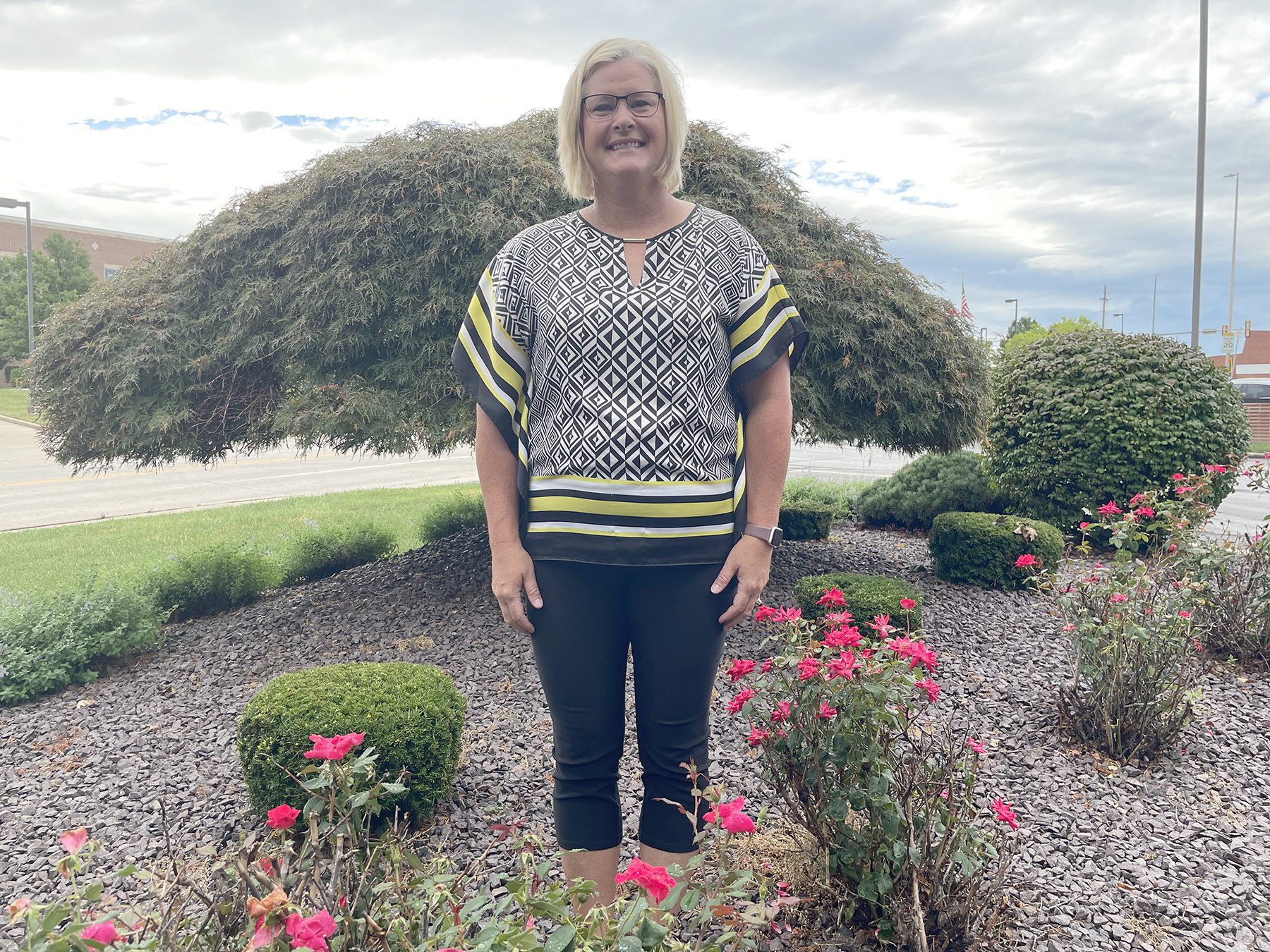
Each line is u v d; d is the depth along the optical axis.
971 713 3.96
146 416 5.77
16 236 53.62
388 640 5.13
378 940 1.30
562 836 1.76
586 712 1.70
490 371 1.71
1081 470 7.89
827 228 6.50
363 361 5.67
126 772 3.58
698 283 1.63
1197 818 3.00
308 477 18.78
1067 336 8.82
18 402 35.31
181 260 6.08
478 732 3.75
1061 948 2.21
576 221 1.74
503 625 5.21
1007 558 6.20
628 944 1.20
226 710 4.25
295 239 5.67
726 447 1.68
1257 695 4.18
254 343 5.67
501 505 1.71
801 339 1.75
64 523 12.41
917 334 6.23
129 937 1.26
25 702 4.58
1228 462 7.71
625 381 1.58
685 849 1.78
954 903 2.10
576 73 1.68
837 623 2.41
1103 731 3.54
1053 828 2.90
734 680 2.36
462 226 5.32
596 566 1.62
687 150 6.02
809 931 2.22
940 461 9.66
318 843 1.36
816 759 2.22
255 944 1.09
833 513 8.83
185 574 6.33
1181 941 2.28
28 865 2.86
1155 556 4.75
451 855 2.75
